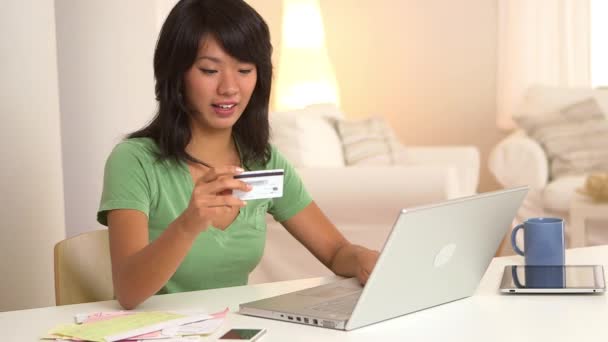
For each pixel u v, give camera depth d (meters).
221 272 1.82
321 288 1.59
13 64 2.65
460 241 1.43
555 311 1.42
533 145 5.18
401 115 6.79
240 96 1.72
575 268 1.69
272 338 1.29
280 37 6.64
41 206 2.75
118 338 1.27
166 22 1.72
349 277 1.78
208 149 1.85
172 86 1.74
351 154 4.62
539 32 6.42
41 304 2.79
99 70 3.08
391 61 6.76
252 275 3.96
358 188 3.81
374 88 6.79
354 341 1.27
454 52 6.69
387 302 1.35
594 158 5.15
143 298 1.51
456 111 6.72
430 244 1.35
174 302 1.56
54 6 3.04
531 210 5.13
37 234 2.74
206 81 1.69
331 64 6.67
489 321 1.37
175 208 1.80
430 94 6.75
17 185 2.68
